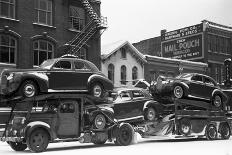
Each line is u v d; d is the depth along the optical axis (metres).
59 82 16.73
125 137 17.73
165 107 20.67
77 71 17.36
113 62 36.34
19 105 16.14
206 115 21.69
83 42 33.00
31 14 30.12
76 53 32.47
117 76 36.56
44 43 30.78
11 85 15.72
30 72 16.11
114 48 36.03
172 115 20.36
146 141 20.98
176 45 50.09
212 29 47.53
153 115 19.64
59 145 19.06
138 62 38.69
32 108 15.58
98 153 14.29
